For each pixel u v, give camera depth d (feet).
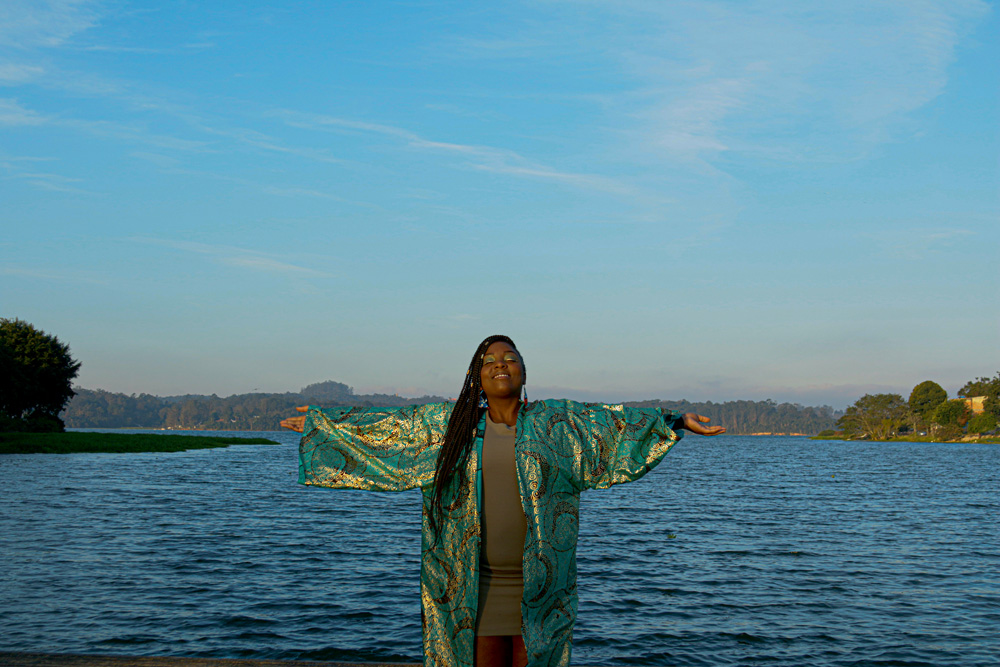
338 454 11.39
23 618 32.35
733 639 32.19
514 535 10.71
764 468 210.18
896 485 138.51
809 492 119.75
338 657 28.76
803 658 29.81
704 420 11.28
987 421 515.91
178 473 131.13
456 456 10.82
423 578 11.22
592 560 51.08
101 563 44.86
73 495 86.02
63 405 252.62
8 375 222.89
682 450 415.64
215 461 179.32
